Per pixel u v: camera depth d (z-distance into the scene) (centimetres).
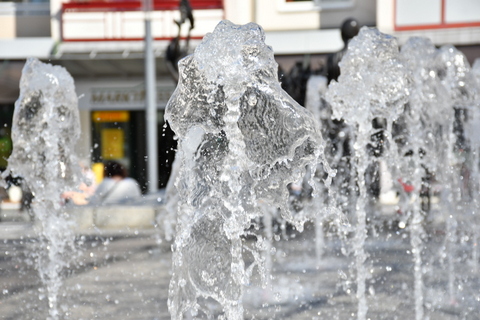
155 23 2244
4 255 803
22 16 2325
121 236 992
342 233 905
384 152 734
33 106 609
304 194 926
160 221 1063
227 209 361
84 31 2256
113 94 2252
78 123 626
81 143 2214
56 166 630
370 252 786
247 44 353
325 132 987
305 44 2116
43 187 640
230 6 2211
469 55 2038
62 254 808
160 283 615
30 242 921
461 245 796
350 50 593
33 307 518
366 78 590
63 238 809
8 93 2211
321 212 868
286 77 1176
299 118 352
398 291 560
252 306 507
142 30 2262
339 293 554
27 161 621
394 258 741
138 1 2253
